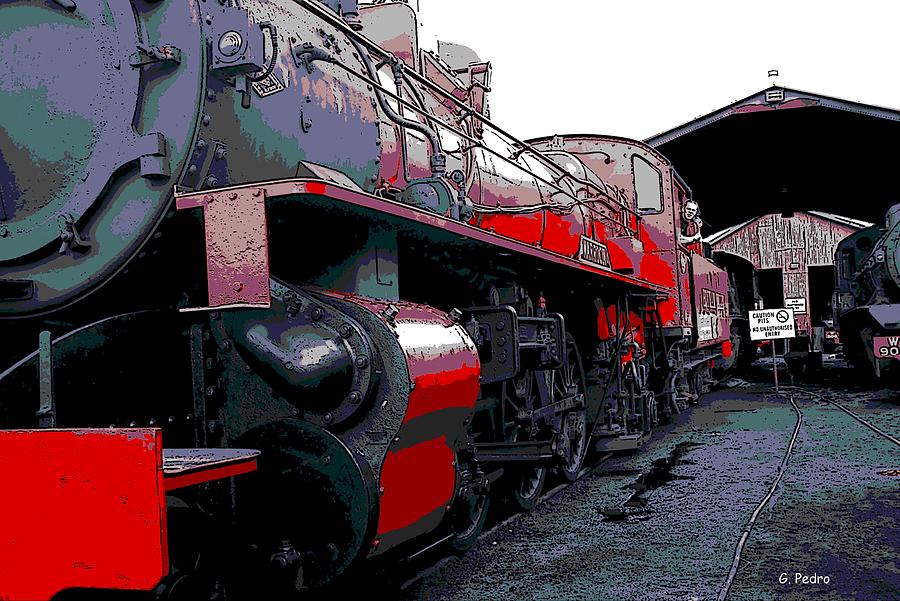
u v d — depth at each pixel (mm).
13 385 3025
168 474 2514
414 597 4410
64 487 2518
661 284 12305
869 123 20797
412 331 3803
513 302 6172
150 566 2404
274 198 3119
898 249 15164
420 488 3818
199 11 3334
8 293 3373
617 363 9102
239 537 3525
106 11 3336
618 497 6793
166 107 3287
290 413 3574
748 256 34656
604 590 4426
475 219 6254
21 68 3412
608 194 10242
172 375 3652
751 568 4707
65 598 2842
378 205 3412
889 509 5902
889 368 15398
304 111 3938
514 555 5172
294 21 4117
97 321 3381
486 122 6246
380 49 4836
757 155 24938
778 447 8930
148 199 3246
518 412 5965
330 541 3420
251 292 2975
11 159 3396
